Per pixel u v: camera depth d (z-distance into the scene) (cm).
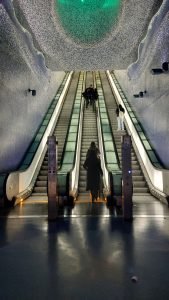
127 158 508
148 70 1040
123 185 504
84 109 1602
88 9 865
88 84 2059
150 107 1021
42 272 270
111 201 677
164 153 822
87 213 572
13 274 267
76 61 1193
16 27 828
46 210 609
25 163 891
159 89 881
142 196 811
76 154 976
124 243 362
